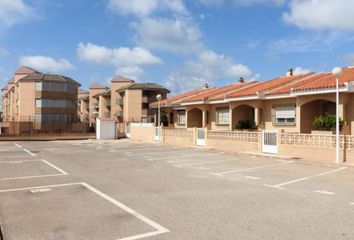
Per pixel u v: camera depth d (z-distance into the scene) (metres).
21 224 6.54
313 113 21.25
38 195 9.10
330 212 7.12
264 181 11.00
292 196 8.70
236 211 7.23
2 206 7.95
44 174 12.88
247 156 18.97
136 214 7.09
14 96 65.62
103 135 40.09
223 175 12.31
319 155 16.55
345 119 18.00
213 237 5.65
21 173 13.20
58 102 58.44
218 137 23.66
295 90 20.45
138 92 61.56
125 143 32.19
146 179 11.46
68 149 25.41
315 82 20.94
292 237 5.61
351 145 15.24
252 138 20.75
